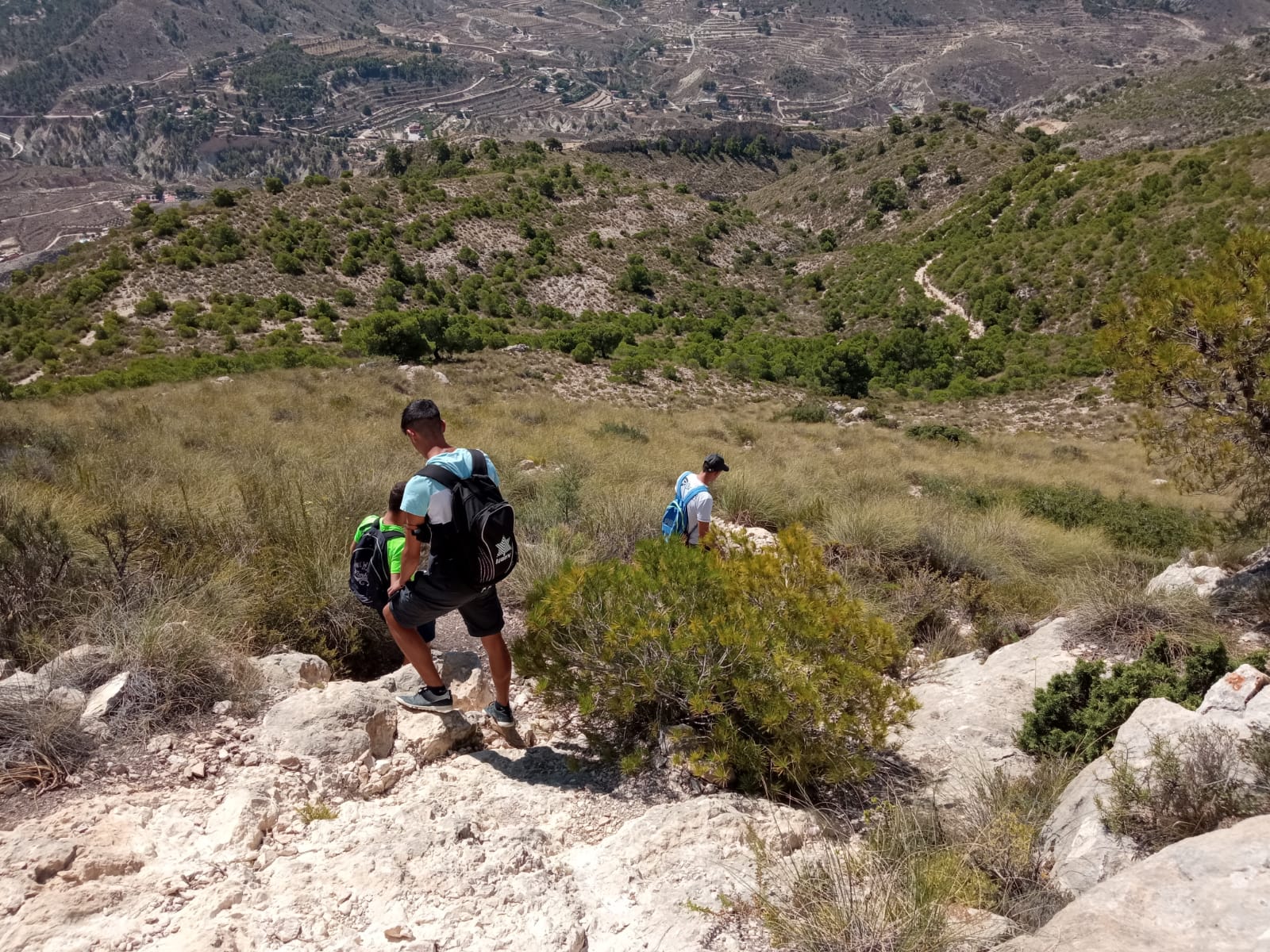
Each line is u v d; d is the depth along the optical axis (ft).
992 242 296.30
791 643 11.80
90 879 7.64
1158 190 244.22
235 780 9.85
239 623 13.99
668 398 126.21
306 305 239.50
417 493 10.13
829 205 504.02
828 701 11.44
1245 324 20.36
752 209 572.51
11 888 7.22
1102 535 33.47
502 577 10.74
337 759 10.75
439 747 11.76
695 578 12.39
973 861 9.28
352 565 12.24
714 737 11.23
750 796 11.07
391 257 286.87
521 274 314.76
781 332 290.56
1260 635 17.90
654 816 9.77
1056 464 74.59
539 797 10.69
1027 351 203.10
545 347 181.37
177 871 7.97
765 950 7.58
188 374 106.73
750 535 26.66
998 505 38.42
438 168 526.16
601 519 24.56
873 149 538.06
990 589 22.82
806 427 91.56
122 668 11.41
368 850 8.51
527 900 7.99
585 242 362.94
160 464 26.76
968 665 18.29
